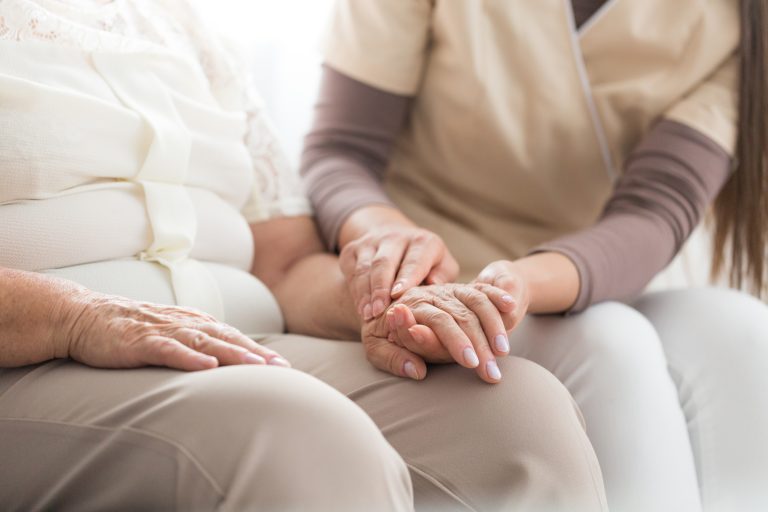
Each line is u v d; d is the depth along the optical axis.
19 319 0.71
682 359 1.03
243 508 0.59
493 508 0.72
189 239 0.93
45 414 0.66
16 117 0.79
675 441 0.88
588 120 1.27
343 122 1.29
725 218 1.31
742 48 1.25
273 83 1.61
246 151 1.09
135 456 0.62
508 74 1.25
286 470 0.60
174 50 1.03
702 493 0.90
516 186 1.31
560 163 1.29
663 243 1.12
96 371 0.69
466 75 1.24
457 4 1.22
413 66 1.29
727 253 1.40
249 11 1.58
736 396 0.95
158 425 0.62
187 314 0.73
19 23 0.85
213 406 0.62
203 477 0.60
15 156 0.78
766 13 1.23
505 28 1.24
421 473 0.74
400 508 0.63
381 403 0.80
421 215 1.33
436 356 0.81
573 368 0.94
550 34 1.24
